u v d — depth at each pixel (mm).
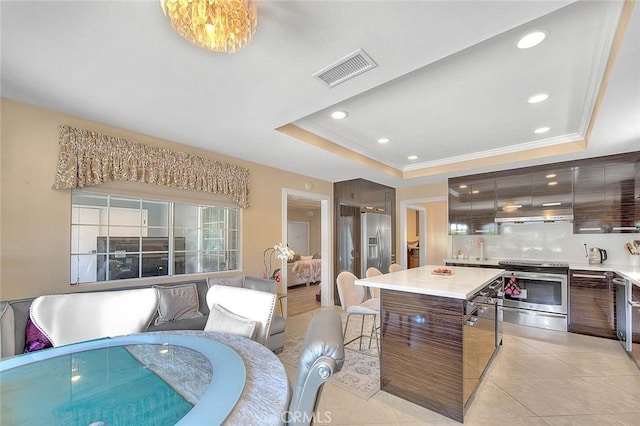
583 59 2012
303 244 10531
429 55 1741
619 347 3242
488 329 2754
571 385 2426
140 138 3018
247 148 3514
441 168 4809
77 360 1255
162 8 1267
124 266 2992
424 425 1944
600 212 3842
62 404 936
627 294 3137
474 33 1555
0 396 985
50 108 2445
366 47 1666
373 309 2691
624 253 3928
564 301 3834
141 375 1126
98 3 1331
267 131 2959
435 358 2129
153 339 1477
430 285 2289
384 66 1847
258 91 2158
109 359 1264
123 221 3002
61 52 1693
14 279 2277
